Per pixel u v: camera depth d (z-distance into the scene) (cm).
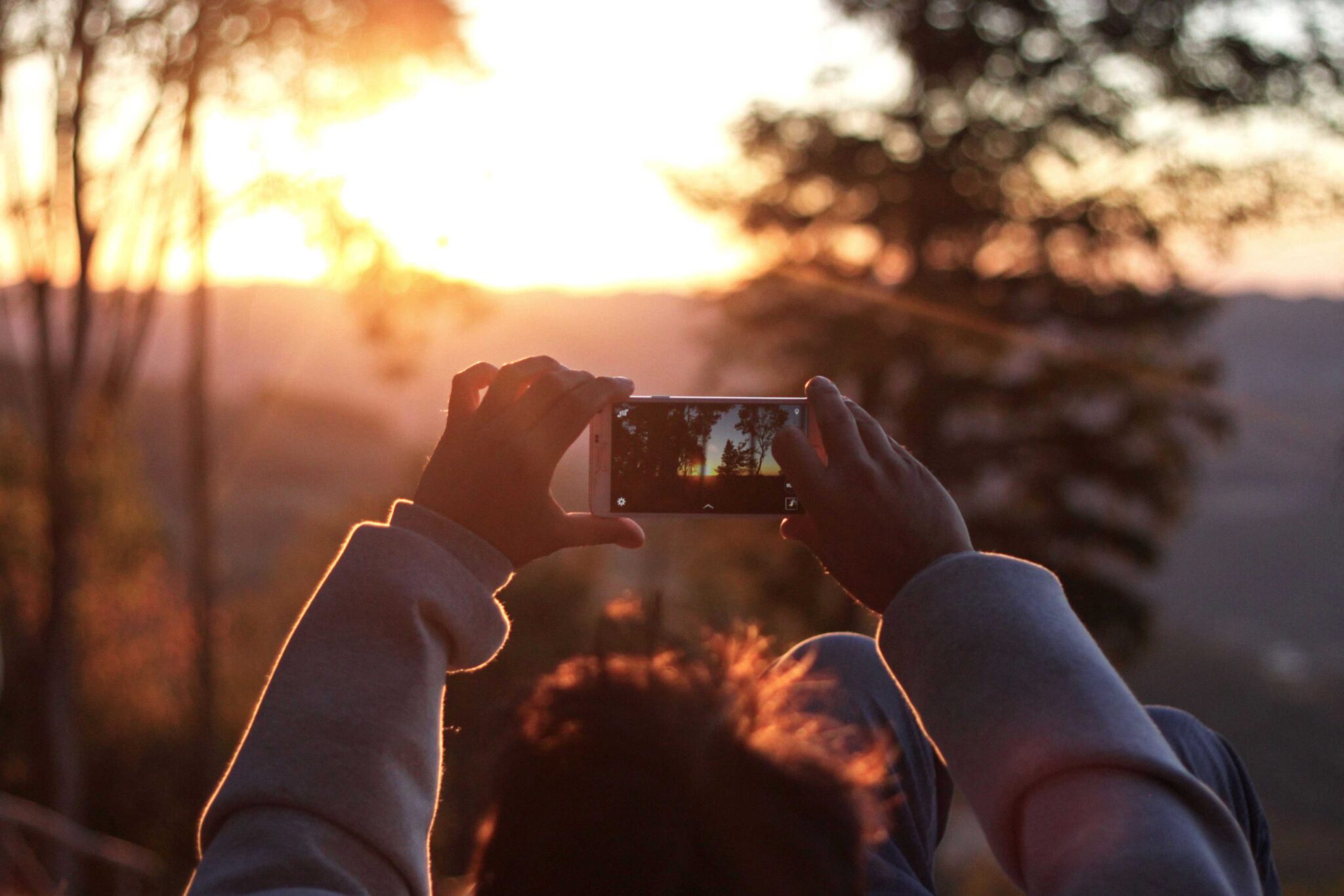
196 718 1452
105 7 1116
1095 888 60
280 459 5603
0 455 1337
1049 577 81
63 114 1158
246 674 1752
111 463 1423
